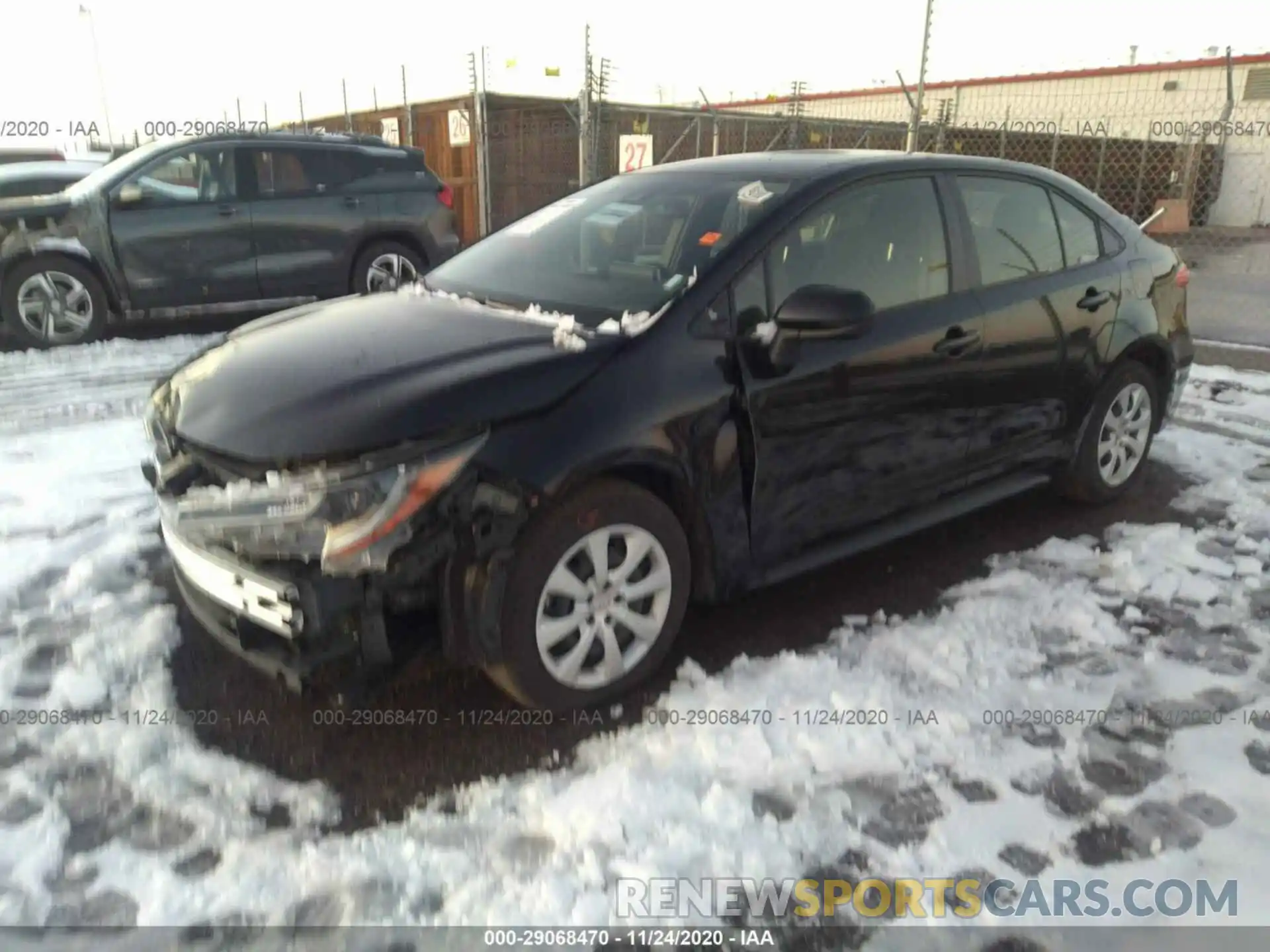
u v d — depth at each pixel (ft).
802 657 10.71
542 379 9.23
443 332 10.42
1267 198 68.13
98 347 25.63
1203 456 18.19
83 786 8.71
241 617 8.84
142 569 12.73
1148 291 15.35
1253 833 8.31
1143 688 10.42
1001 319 12.88
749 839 8.14
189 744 9.33
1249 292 40.93
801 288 10.02
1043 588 12.60
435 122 47.42
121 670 10.46
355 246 29.04
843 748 9.23
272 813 8.43
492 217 43.45
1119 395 15.20
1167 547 13.93
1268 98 67.00
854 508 11.76
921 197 12.52
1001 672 10.62
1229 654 11.12
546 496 8.91
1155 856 8.07
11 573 12.44
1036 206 14.11
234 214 26.94
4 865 7.77
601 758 9.15
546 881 7.66
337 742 9.41
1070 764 9.17
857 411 11.30
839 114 84.02
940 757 9.21
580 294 11.25
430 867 7.81
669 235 11.62
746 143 49.16
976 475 13.28
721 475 10.23
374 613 8.54
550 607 9.42
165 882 7.63
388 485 8.27
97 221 25.31
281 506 8.29
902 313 11.83
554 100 42.86
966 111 77.97
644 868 7.79
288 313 12.41
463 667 9.64
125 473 16.26
